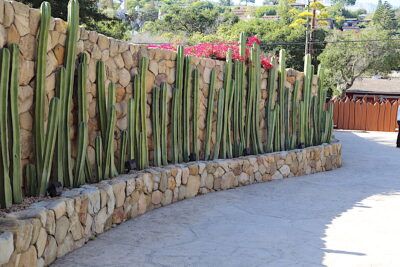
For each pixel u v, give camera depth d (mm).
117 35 27234
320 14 49344
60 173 5910
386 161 14477
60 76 5883
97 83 6797
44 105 5594
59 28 5961
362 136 24203
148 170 7617
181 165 8398
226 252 5605
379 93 41219
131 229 6344
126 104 7617
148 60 8047
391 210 8062
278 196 8883
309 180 10750
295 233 6492
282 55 11445
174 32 54156
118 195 6496
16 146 5105
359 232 6641
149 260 5230
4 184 4914
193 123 9078
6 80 4926
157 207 7582
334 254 5656
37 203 5105
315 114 12727
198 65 9234
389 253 5742
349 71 41406
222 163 9211
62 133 5945
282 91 11484
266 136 11203
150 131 8227
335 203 8477
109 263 5070
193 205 7852
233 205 7988
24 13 5344
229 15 57219
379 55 41312
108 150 6824
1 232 4051
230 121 10078
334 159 12758
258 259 5406
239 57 10258
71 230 5336
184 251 5578
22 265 4227
